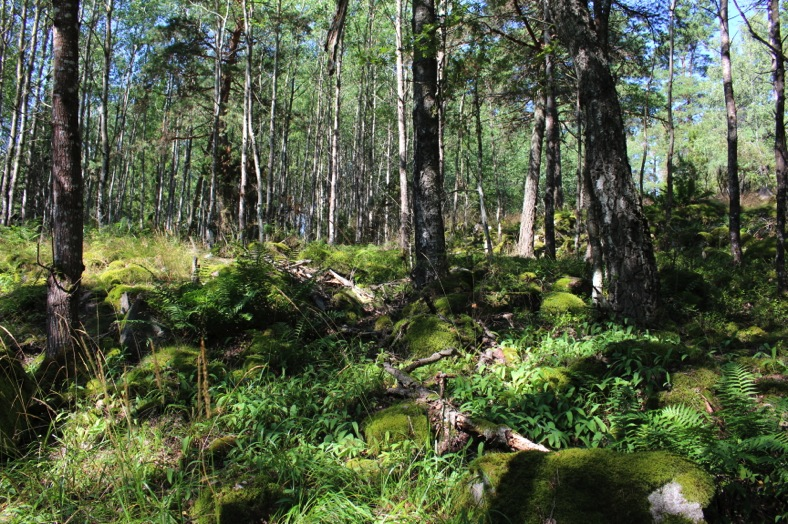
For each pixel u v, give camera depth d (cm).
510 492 297
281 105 2848
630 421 400
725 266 1230
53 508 340
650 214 1983
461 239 1652
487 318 729
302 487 349
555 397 448
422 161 874
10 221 1856
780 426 367
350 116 3600
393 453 381
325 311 746
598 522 275
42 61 2152
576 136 1717
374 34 2488
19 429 436
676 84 2964
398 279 1024
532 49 1277
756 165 2539
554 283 915
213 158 1744
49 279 552
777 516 286
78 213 566
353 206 3841
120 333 634
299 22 2142
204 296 662
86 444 427
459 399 462
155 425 457
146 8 2561
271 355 584
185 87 2112
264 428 432
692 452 335
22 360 628
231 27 2220
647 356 513
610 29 1351
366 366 555
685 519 271
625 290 672
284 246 1252
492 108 2027
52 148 558
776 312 816
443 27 856
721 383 416
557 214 2052
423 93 875
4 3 1947
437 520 311
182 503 353
